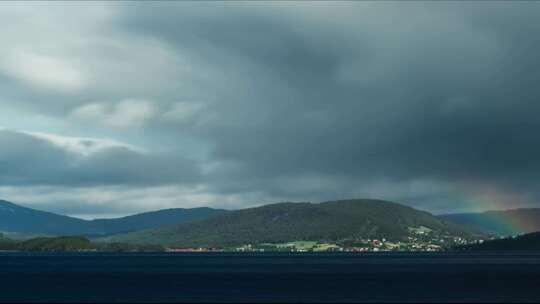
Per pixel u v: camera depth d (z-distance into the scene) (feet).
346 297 378.12
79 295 399.03
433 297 376.07
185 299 367.66
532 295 390.01
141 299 367.45
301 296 385.50
